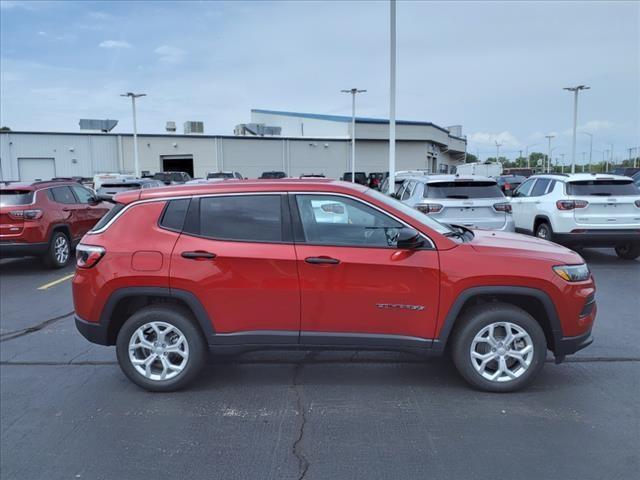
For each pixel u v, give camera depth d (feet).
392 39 59.98
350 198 14.38
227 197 14.64
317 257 14.01
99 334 14.78
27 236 32.89
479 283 13.85
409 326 14.14
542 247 14.96
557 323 14.10
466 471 10.85
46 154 146.82
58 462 11.51
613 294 25.85
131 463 11.42
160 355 14.83
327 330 14.26
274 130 183.62
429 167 189.57
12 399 14.78
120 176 112.57
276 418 13.37
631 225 33.06
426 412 13.52
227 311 14.26
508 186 54.03
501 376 14.44
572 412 13.39
